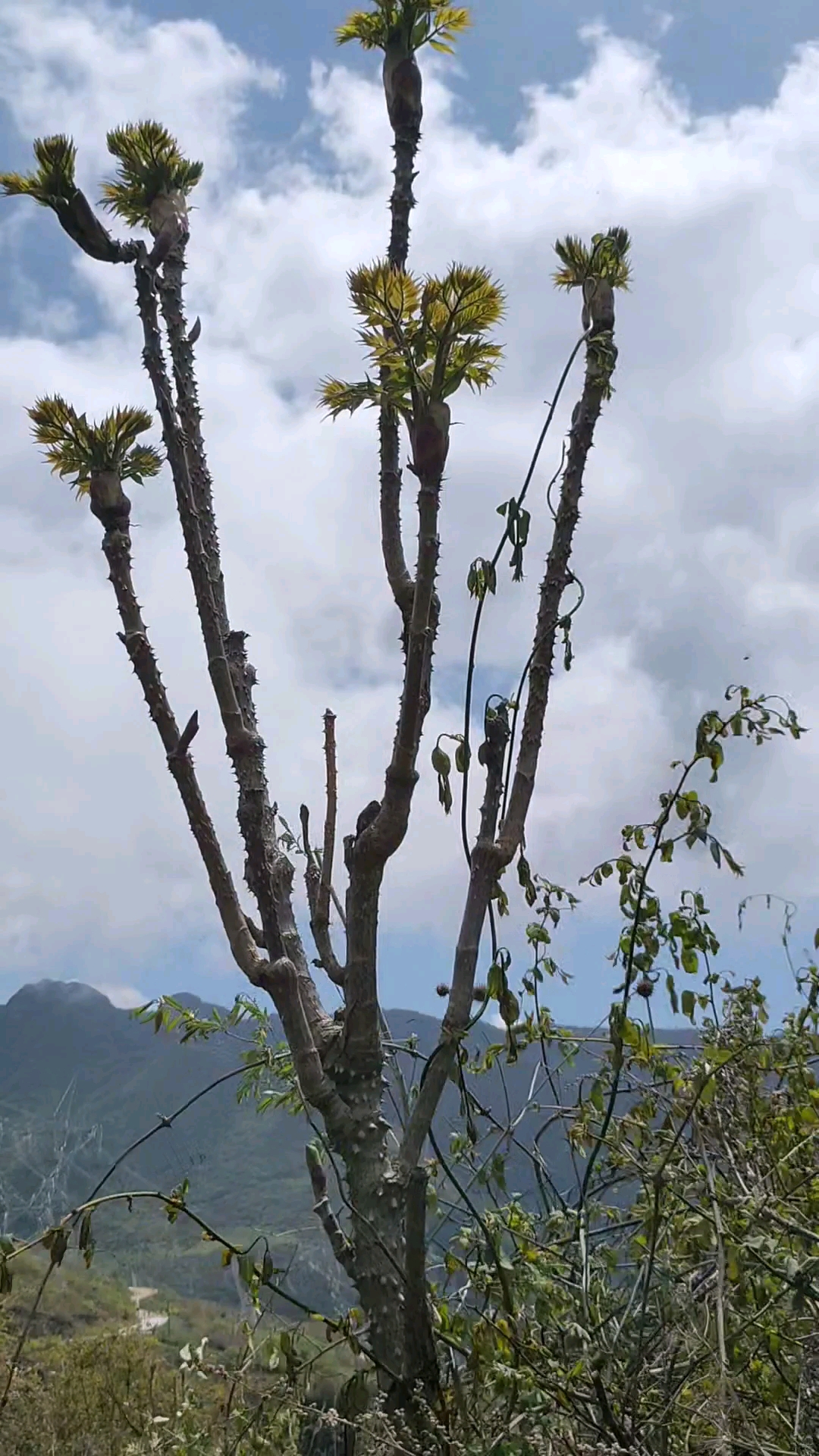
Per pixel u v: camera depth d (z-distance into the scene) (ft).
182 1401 10.98
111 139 12.19
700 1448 9.38
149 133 12.18
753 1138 11.44
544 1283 9.84
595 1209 11.64
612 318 11.16
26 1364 17.88
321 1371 10.50
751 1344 9.87
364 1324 9.75
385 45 12.34
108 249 11.46
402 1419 8.85
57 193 11.27
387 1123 10.24
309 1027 10.53
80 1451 15.37
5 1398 9.58
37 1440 15.58
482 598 10.41
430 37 12.34
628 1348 10.02
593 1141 12.20
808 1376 10.25
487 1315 9.59
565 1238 11.06
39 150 11.28
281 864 10.98
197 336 12.00
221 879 10.63
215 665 11.09
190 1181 9.83
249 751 11.04
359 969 10.36
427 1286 9.66
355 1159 10.03
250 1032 14.28
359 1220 9.80
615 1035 10.65
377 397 11.96
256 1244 9.86
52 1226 9.46
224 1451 9.83
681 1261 10.76
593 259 11.28
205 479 11.71
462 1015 10.01
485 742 10.55
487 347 10.07
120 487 11.60
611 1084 11.28
